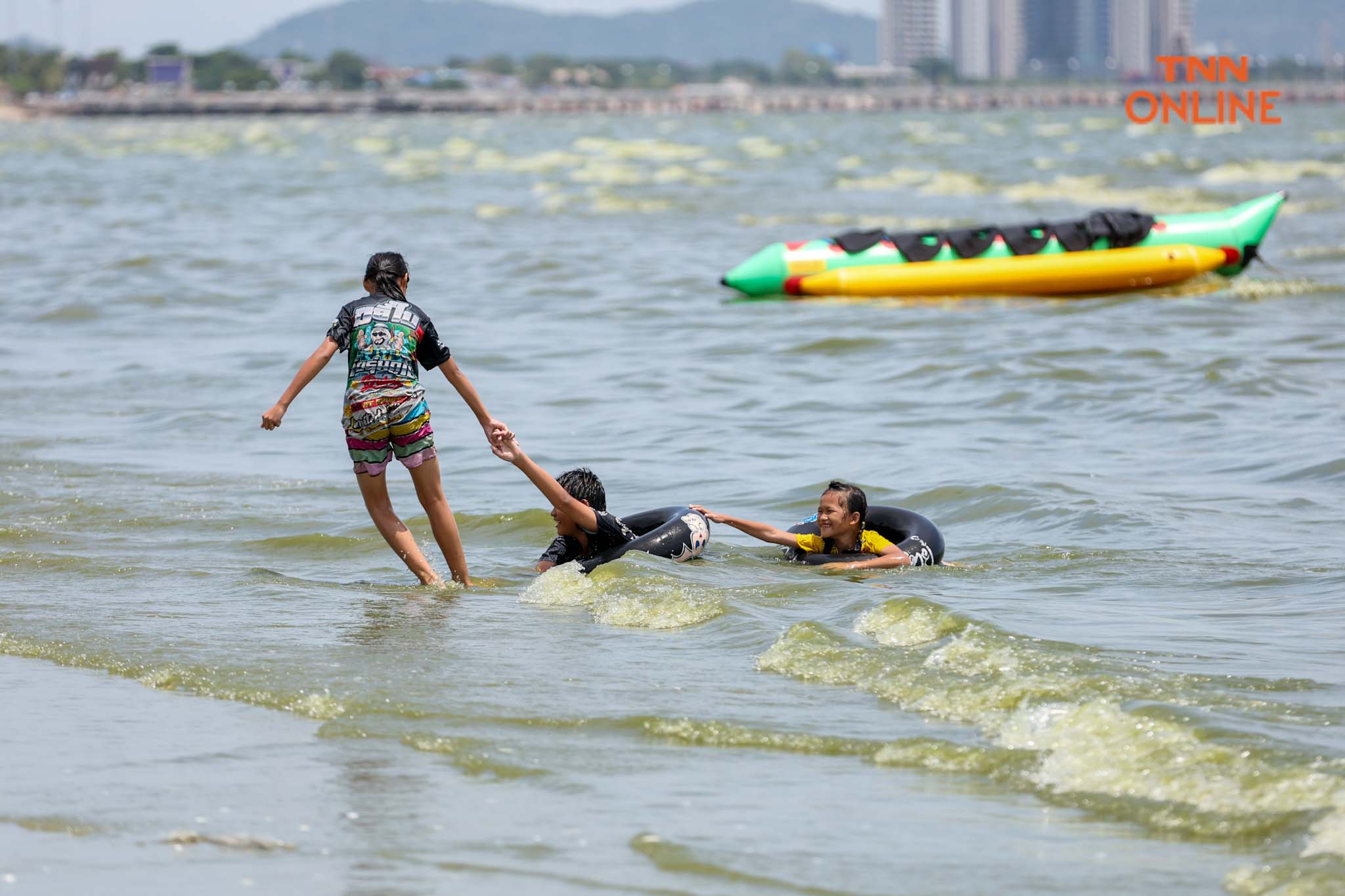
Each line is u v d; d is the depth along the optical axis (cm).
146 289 7606
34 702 1861
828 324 6131
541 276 8056
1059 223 6988
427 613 2302
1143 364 4838
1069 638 2053
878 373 4944
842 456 3675
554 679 1925
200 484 3409
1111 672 1845
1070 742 1602
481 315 6650
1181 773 1506
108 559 2720
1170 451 3625
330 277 8156
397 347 2453
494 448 2548
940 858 1356
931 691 1814
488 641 2119
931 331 5844
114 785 1553
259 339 5938
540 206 12975
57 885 1298
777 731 1702
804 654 1978
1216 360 4791
